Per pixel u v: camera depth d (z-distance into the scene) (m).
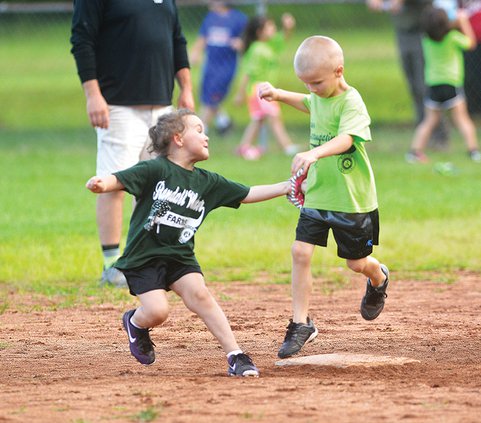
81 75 23.78
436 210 34.38
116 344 18.39
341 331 19.39
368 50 96.88
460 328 19.66
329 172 17.03
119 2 23.78
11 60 100.19
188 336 19.05
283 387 14.26
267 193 16.02
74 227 31.66
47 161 48.00
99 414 12.87
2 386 14.67
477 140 53.69
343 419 12.53
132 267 15.41
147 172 15.28
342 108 16.83
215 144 53.25
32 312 21.67
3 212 34.31
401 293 23.98
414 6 47.91
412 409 13.01
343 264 27.92
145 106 24.30
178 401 13.48
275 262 27.88
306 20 111.69
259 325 20.11
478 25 57.03
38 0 89.56
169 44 24.48
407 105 68.31
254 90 47.78
